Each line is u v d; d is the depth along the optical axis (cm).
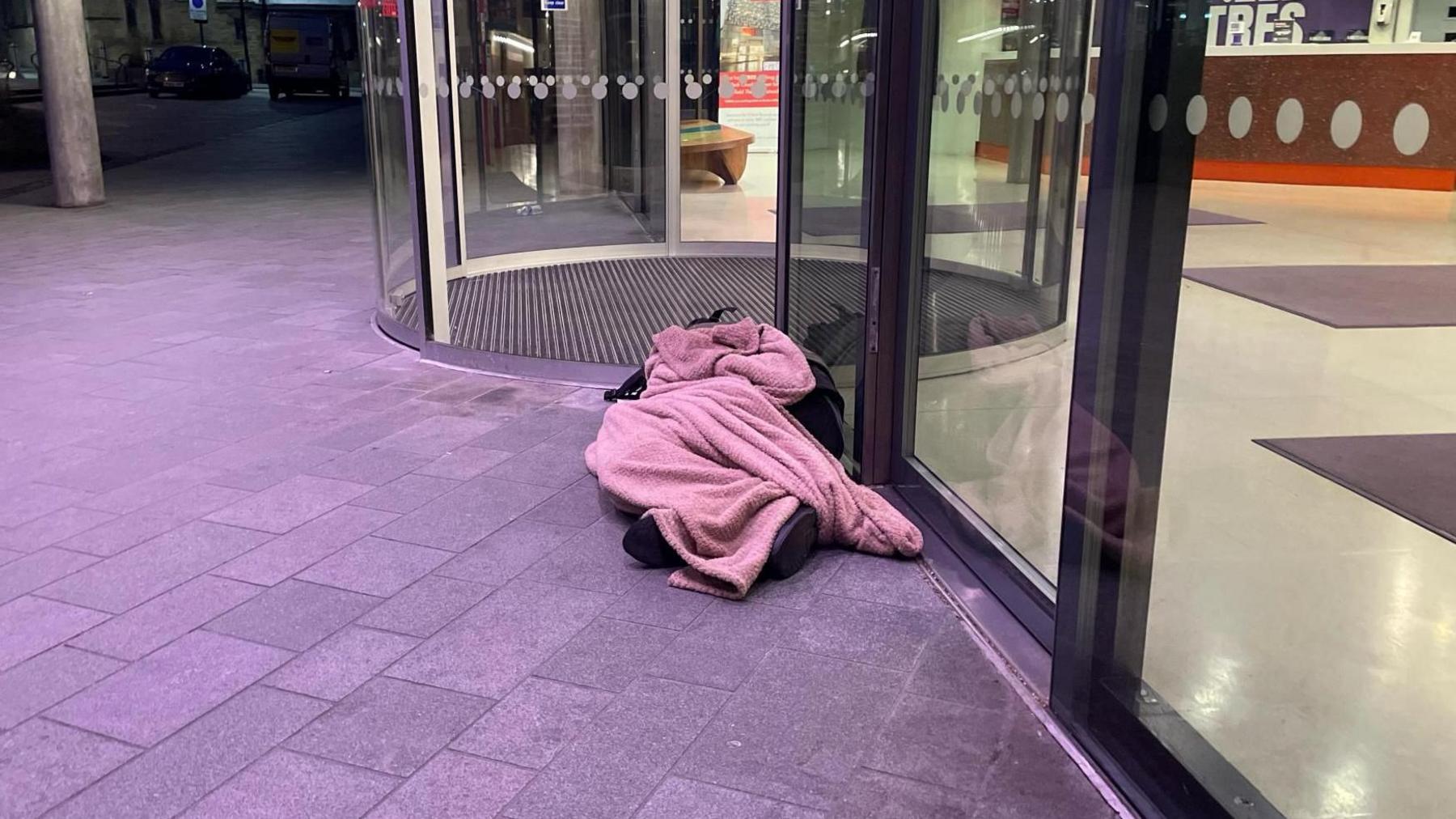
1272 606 249
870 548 309
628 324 576
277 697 237
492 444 399
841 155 356
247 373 496
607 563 302
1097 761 212
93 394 461
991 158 330
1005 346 334
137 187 1253
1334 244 400
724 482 317
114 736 223
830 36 358
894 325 343
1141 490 211
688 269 752
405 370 504
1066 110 309
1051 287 324
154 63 2861
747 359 357
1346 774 194
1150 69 195
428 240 505
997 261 337
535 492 353
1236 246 413
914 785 207
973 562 296
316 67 2864
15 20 2162
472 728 225
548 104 727
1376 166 174
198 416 432
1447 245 392
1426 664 228
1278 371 382
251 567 299
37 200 1131
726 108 763
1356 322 436
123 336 566
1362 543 281
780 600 283
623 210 784
